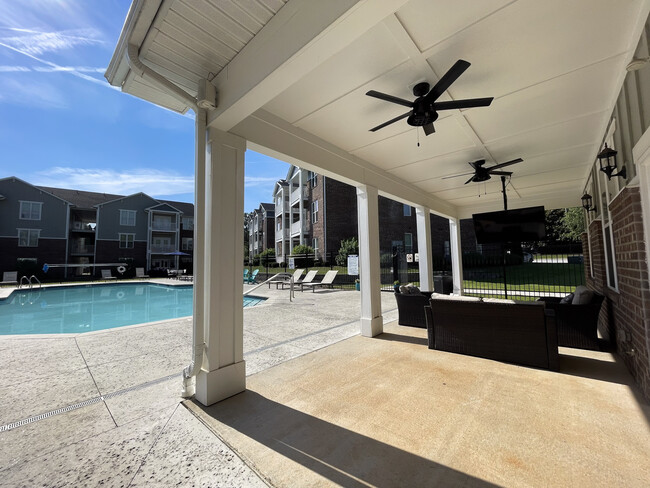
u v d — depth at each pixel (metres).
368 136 3.99
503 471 1.71
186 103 2.74
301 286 11.53
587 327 3.84
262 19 2.13
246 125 3.08
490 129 3.82
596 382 2.87
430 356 3.69
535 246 18.41
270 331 5.01
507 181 6.35
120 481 1.67
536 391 2.70
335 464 1.80
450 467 1.76
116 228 24.42
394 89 2.91
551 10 1.99
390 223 17.42
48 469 1.76
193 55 2.47
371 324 4.66
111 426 2.23
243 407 2.51
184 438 2.08
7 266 20.20
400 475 1.70
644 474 1.66
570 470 1.71
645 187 2.31
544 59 2.50
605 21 2.09
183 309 9.94
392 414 2.36
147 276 23.39
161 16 2.06
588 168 5.51
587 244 6.80
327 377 3.10
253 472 1.74
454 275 9.04
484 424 2.19
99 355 3.78
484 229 6.79
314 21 1.83
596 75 2.73
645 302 2.46
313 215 18.62
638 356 2.70
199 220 2.75
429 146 4.37
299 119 3.50
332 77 2.71
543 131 3.89
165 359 3.63
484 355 3.59
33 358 3.67
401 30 2.14
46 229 21.64
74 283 16.09
